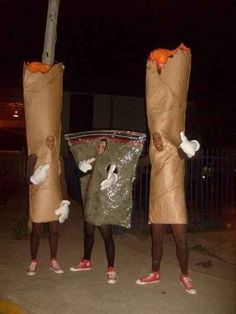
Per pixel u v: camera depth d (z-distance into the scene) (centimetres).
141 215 575
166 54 346
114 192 358
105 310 313
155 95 348
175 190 345
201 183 597
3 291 346
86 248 383
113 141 363
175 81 345
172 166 345
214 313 310
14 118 1700
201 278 377
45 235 494
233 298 336
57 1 509
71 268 386
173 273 383
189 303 326
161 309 315
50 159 374
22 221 532
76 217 577
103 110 1148
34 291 345
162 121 346
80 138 370
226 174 611
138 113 1172
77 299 331
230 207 610
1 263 409
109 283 360
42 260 416
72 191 659
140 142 360
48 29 511
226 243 500
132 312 311
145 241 493
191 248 480
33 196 375
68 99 1116
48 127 374
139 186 567
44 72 378
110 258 363
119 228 498
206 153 606
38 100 373
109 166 359
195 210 597
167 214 343
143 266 402
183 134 336
